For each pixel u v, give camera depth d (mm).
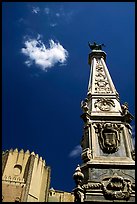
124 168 26250
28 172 91250
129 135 29797
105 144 28578
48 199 74875
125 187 24688
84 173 26312
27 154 97938
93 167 26297
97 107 33062
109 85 37000
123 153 28031
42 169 95500
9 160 95125
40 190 89250
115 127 30125
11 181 88500
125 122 30797
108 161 26906
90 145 28594
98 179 25359
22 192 85938
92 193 24266
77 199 23781
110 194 24109
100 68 41188
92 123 30688
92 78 38625
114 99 34312
